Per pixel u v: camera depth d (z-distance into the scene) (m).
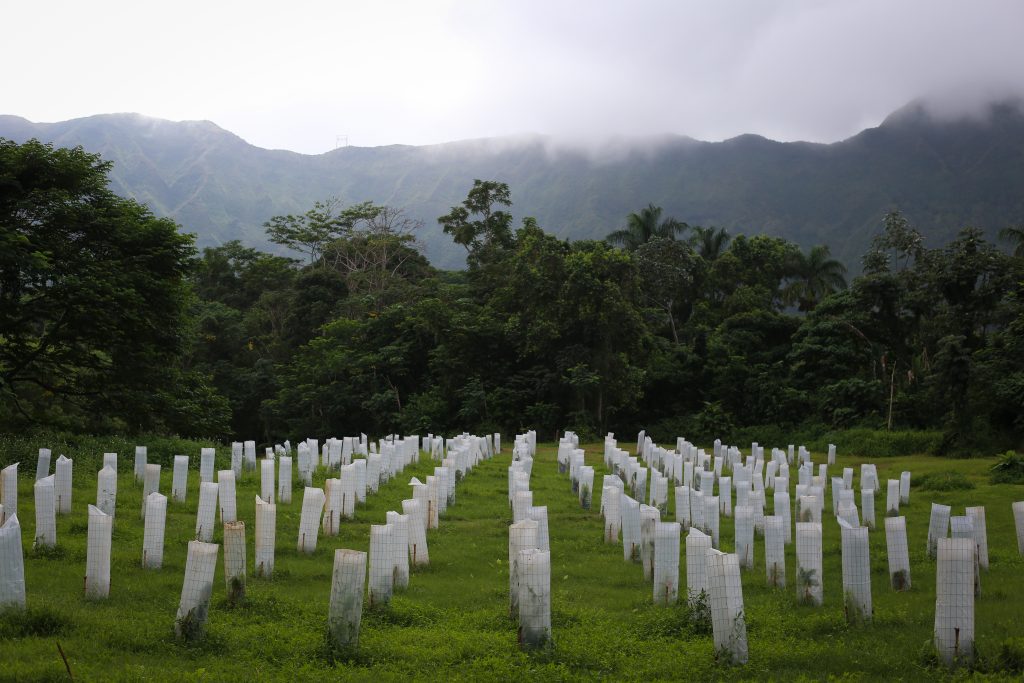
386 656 11.00
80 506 20.89
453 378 64.88
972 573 10.59
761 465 33.81
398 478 30.50
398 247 92.44
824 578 16.88
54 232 32.69
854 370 63.28
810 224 199.38
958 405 48.91
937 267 58.94
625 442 64.12
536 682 10.17
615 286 61.03
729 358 68.62
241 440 75.44
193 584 11.06
